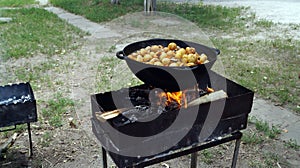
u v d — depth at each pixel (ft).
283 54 16.28
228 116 6.30
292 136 9.48
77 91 12.37
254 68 14.40
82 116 10.57
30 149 8.63
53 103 11.34
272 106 11.23
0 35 18.94
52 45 17.58
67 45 17.58
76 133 9.65
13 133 9.54
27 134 9.55
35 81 13.29
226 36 19.25
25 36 18.90
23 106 7.82
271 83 13.02
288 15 24.38
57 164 8.35
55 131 9.75
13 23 21.77
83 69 14.43
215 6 27.25
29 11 25.18
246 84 12.81
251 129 9.80
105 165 7.07
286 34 19.63
